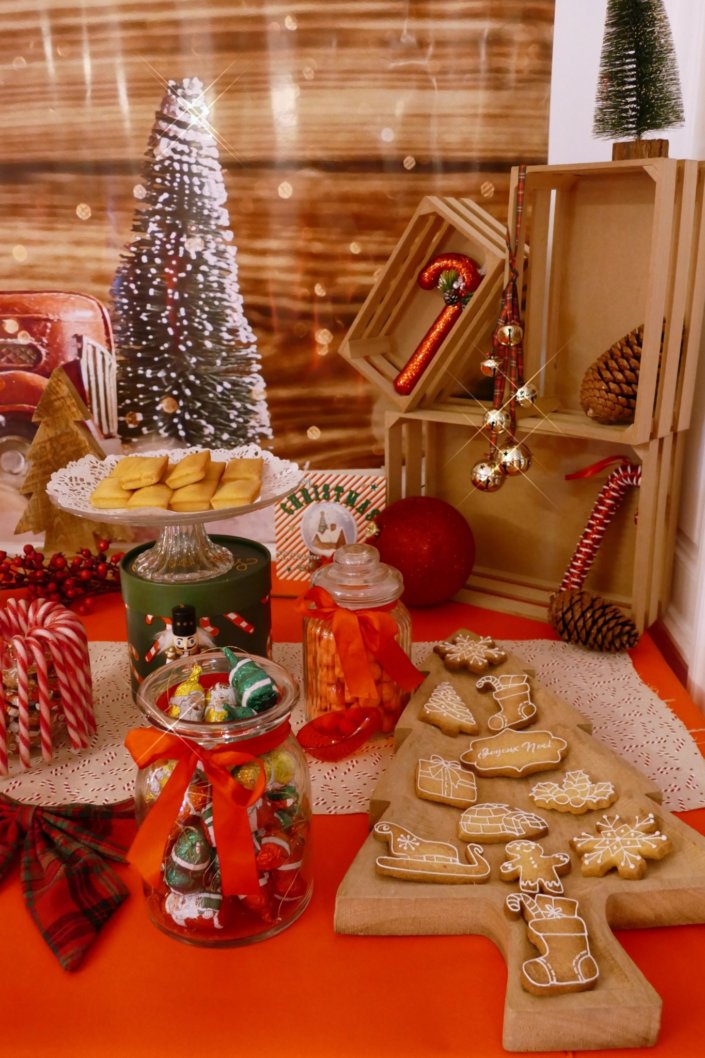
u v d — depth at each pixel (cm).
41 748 101
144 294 142
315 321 142
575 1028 61
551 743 91
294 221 138
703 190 111
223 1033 63
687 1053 61
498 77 132
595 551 128
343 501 142
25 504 152
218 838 66
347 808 90
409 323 137
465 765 90
